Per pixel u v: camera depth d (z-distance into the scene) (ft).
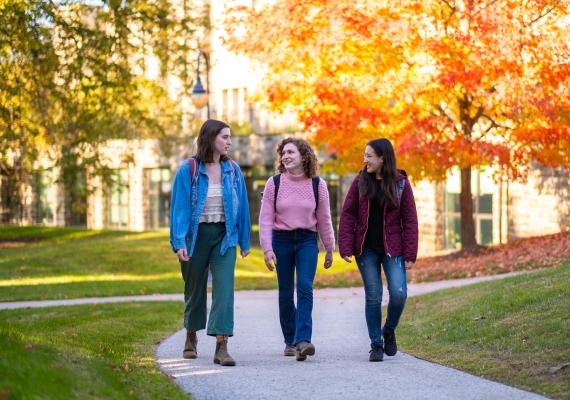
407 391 37.60
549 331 47.03
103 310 78.84
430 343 51.85
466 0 112.88
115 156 245.65
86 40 149.28
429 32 115.75
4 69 140.26
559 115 113.19
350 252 46.47
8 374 29.09
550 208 136.26
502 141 122.52
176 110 205.46
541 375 39.96
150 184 245.24
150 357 47.60
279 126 212.02
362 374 41.78
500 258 115.24
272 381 40.16
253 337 58.13
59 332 59.16
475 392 37.14
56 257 148.36
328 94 115.14
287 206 47.09
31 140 159.63
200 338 57.11
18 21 133.90
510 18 111.86
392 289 45.83
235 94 223.30
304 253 47.19
